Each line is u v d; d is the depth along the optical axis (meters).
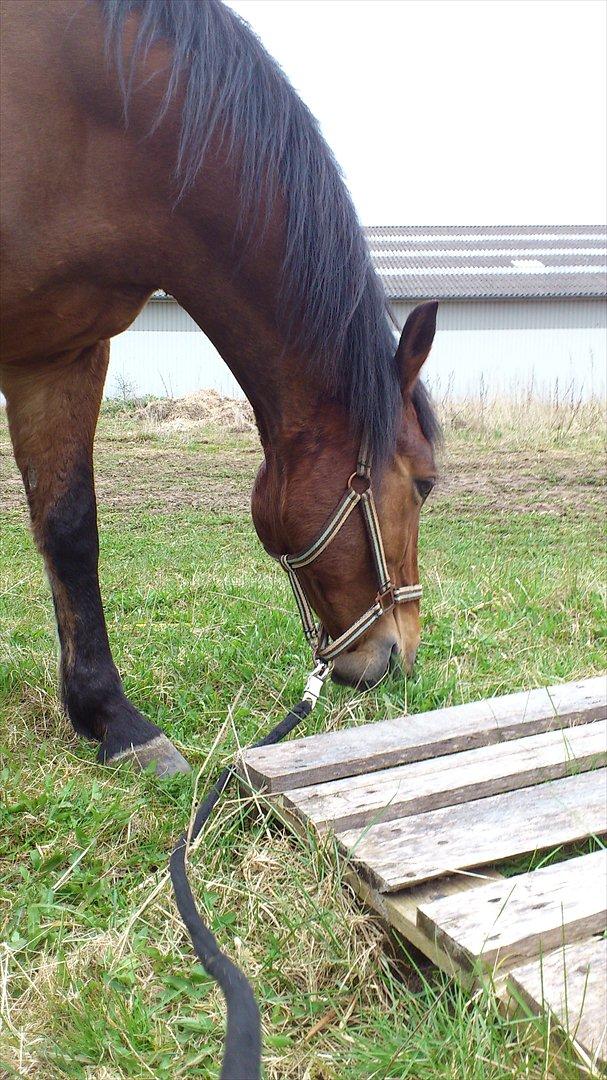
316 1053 1.39
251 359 2.02
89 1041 1.39
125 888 1.83
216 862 1.87
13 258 1.82
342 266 1.90
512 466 7.54
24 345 2.04
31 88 1.77
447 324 14.60
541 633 3.31
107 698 2.41
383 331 1.96
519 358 14.82
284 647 3.01
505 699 2.54
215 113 1.84
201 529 5.42
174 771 2.29
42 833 2.00
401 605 2.19
